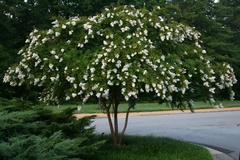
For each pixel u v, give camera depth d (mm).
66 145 6711
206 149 12875
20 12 45562
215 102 12594
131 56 10656
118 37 11109
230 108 36656
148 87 10383
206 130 20234
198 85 12219
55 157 6078
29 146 5859
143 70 10508
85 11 50125
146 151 11250
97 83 10445
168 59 11445
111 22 11516
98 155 9719
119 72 10531
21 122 7453
